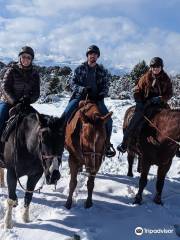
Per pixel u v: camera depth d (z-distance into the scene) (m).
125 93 12.48
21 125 3.20
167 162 3.75
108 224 3.34
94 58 3.92
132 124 3.98
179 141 3.56
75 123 3.57
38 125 2.99
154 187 4.30
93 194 4.01
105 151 3.69
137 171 4.94
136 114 3.97
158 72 3.99
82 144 3.38
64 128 2.91
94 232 3.18
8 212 3.16
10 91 3.43
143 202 3.90
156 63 3.95
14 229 3.16
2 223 3.25
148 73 4.07
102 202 3.85
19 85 3.48
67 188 4.11
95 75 3.98
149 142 3.75
